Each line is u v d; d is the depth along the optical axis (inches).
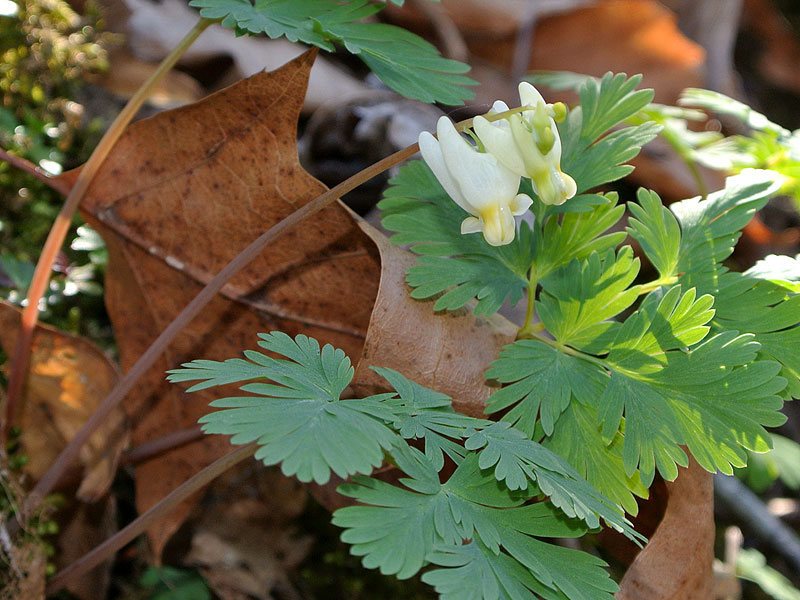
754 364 7.1
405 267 7.7
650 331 7.4
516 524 6.7
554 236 7.8
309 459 6.4
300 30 7.7
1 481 7.9
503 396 7.3
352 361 8.3
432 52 8.1
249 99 7.7
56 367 8.3
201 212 8.1
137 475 8.7
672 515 7.5
